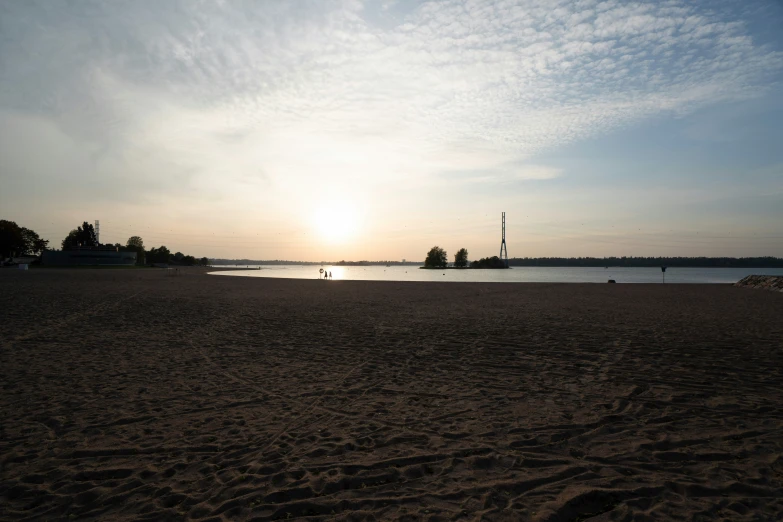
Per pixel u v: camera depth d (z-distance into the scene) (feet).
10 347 30.99
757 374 24.39
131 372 25.02
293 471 13.24
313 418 17.84
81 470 13.33
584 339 35.81
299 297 77.56
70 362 27.12
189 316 49.44
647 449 14.76
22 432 16.28
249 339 35.94
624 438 15.71
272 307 60.29
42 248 386.73
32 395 20.61
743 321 46.39
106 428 16.70
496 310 57.77
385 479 12.80
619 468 13.42
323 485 12.41
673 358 28.58
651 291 96.02
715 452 14.46
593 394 21.02
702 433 16.10
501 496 11.84
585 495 11.81
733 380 23.20
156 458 14.16
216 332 39.22
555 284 126.41
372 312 55.21
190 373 24.97
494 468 13.48
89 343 33.17
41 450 14.75
